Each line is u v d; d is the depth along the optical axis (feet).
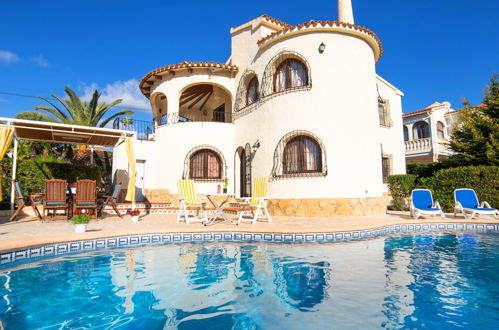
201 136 53.21
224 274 16.15
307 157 41.83
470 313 10.92
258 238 26.23
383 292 13.23
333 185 39.63
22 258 19.20
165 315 11.02
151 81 59.47
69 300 12.53
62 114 88.38
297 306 11.75
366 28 42.63
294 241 25.36
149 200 54.13
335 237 25.98
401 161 63.57
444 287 13.83
